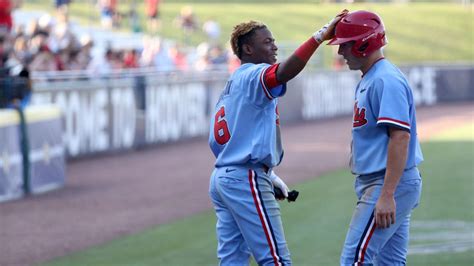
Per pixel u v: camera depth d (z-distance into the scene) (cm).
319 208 3547
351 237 1622
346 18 1620
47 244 2942
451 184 4156
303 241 2862
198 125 7138
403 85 1587
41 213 3584
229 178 1709
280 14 14162
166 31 12294
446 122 8181
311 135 7288
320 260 2562
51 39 6650
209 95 7312
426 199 3719
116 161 5506
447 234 2938
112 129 5928
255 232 1703
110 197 3997
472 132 7088
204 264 2559
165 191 4159
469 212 3372
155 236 3041
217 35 11938
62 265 2598
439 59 13150
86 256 2727
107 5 10644
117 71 6284
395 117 1556
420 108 10200
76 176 4803
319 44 1623
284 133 7512
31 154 4159
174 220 3366
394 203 1560
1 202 3903
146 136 6334
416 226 3103
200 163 5347
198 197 3953
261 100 1673
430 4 15700
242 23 1766
